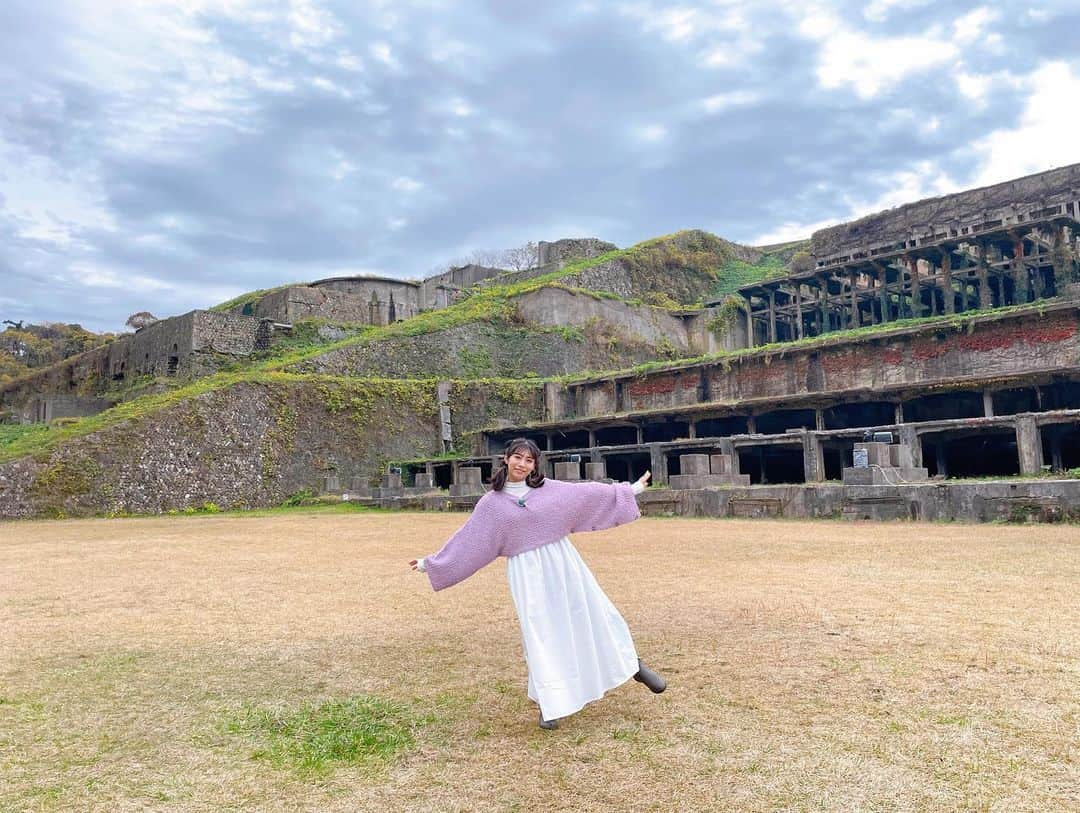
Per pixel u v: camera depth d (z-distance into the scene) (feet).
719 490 65.72
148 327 163.32
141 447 102.58
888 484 58.23
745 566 34.53
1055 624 21.03
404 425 130.82
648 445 90.68
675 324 182.80
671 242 216.95
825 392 91.86
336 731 14.71
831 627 21.66
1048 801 10.84
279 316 171.42
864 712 14.71
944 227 170.30
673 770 12.37
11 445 104.32
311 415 121.19
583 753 13.26
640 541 46.91
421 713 15.71
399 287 204.44
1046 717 14.07
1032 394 97.76
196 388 114.01
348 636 23.18
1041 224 129.49
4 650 21.90
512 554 15.03
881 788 11.44
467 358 151.53
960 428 71.97
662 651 19.76
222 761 13.39
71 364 186.80
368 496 110.42
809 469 77.71
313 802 11.64
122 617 26.66
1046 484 49.62
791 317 186.50
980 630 20.61
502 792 11.79
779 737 13.61
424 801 11.56
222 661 20.43
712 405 102.12
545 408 143.13
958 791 11.26
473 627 23.94
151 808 11.54
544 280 180.04
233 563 42.24
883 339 110.52
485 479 113.70
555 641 14.48
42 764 13.37
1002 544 39.27
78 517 94.63
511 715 15.47
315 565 40.73
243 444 112.57
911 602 24.72
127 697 17.28
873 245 182.91
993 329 101.96
